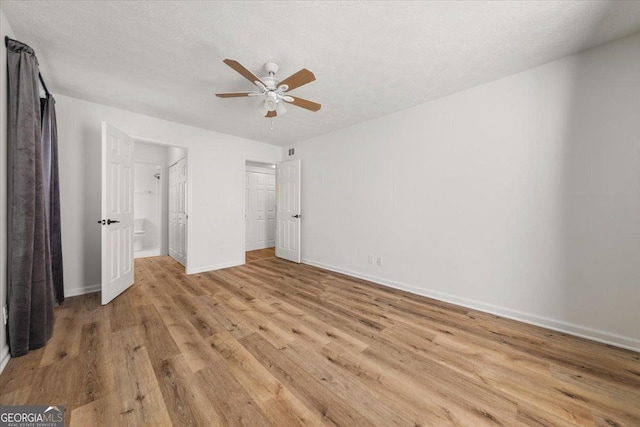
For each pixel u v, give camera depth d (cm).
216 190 415
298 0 149
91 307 255
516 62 215
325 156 421
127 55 205
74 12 159
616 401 137
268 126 384
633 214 185
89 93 273
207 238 405
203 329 213
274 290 314
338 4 152
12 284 167
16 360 165
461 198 269
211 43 189
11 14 160
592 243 200
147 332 206
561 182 212
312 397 139
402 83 250
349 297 292
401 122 318
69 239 287
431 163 291
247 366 165
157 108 313
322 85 253
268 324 224
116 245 284
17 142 169
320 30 175
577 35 181
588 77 199
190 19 165
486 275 253
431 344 193
